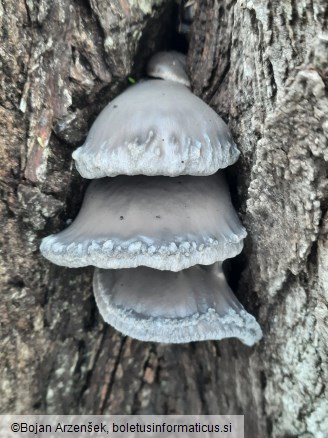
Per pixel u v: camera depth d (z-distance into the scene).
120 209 0.12
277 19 0.10
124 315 0.13
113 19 0.12
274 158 0.11
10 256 0.14
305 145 0.10
